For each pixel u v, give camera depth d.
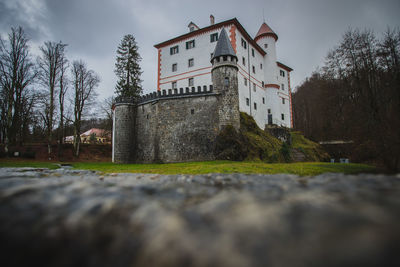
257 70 38.03
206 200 3.83
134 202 3.74
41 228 2.93
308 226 2.45
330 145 34.88
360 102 15.86
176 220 2.92
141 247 2.43
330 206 2.97
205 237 2.46
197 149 23.28
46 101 31.11
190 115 24.28
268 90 39.94
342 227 2.36
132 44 42.25
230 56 24.19
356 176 6.19
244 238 2.37
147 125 27.64
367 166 12.02
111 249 2.49
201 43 33.50
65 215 3.24
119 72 41.34
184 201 3.84
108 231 2.80
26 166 18.14
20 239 2.74
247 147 23.06
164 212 3.23
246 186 5.09
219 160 20.94
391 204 2.93
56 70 33.12
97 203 3.63
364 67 23.80
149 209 3.36
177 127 24.58
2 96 28.81
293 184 4.95
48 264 2.43
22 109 30.05
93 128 69.19
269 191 4.18
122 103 29.58
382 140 10.45
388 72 15.80
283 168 11.13
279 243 2.21
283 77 44.69
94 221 3.05
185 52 34.84
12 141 33.31
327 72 31.42
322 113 35.78
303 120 55.38
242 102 31.81
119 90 40.94
